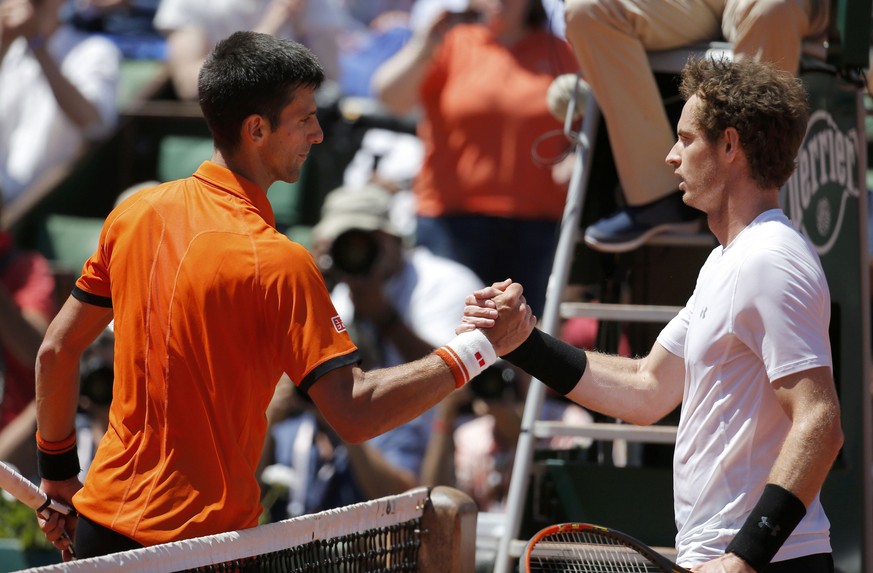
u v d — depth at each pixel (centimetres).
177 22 2983
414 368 1136
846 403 1630
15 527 1972
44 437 1273
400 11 3575
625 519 1556
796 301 1048
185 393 1109
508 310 1203
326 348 1098
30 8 2886
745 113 1097
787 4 1516
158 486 1107
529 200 2458
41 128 2950
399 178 2864
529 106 2461
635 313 1580
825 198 1627
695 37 1623
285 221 2800
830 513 1587
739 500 1078
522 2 2489
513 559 1509
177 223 1141
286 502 2102
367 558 1162
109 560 947
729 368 1086
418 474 2277
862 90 1714
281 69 1159
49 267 2688
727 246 1119
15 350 2514
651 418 1240
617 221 1631
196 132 2972
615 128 1622
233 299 1104
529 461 1555
